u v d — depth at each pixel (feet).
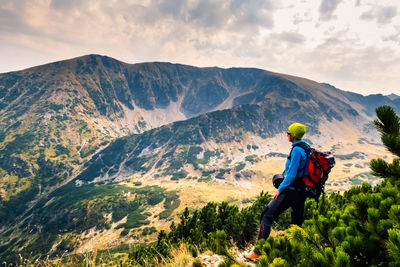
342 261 5.70
